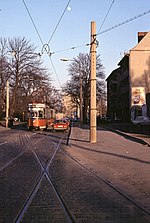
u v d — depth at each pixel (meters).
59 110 90.69
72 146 22.30
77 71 68.62
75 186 9.59
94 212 6.92
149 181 10.45
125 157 16.75
